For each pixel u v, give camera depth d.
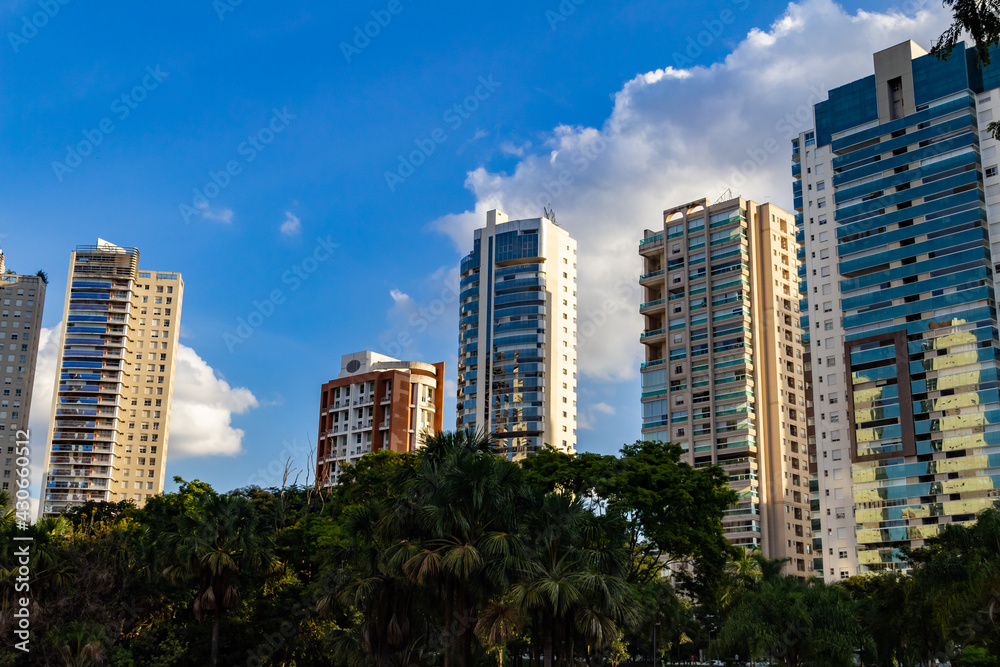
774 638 61.22
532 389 176.12
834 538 122.50
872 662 71.56
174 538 54.91
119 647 52.91
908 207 122.19
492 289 184.88
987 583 47.16
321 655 61.88
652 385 159.25
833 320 128.88
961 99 119.50
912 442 115.75
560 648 40.19
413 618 44.28
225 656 60.00
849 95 131.75
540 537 41.66
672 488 59.56
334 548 47.50
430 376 184.50
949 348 115.00
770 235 156.75
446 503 40.44
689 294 158.38
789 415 151.50
